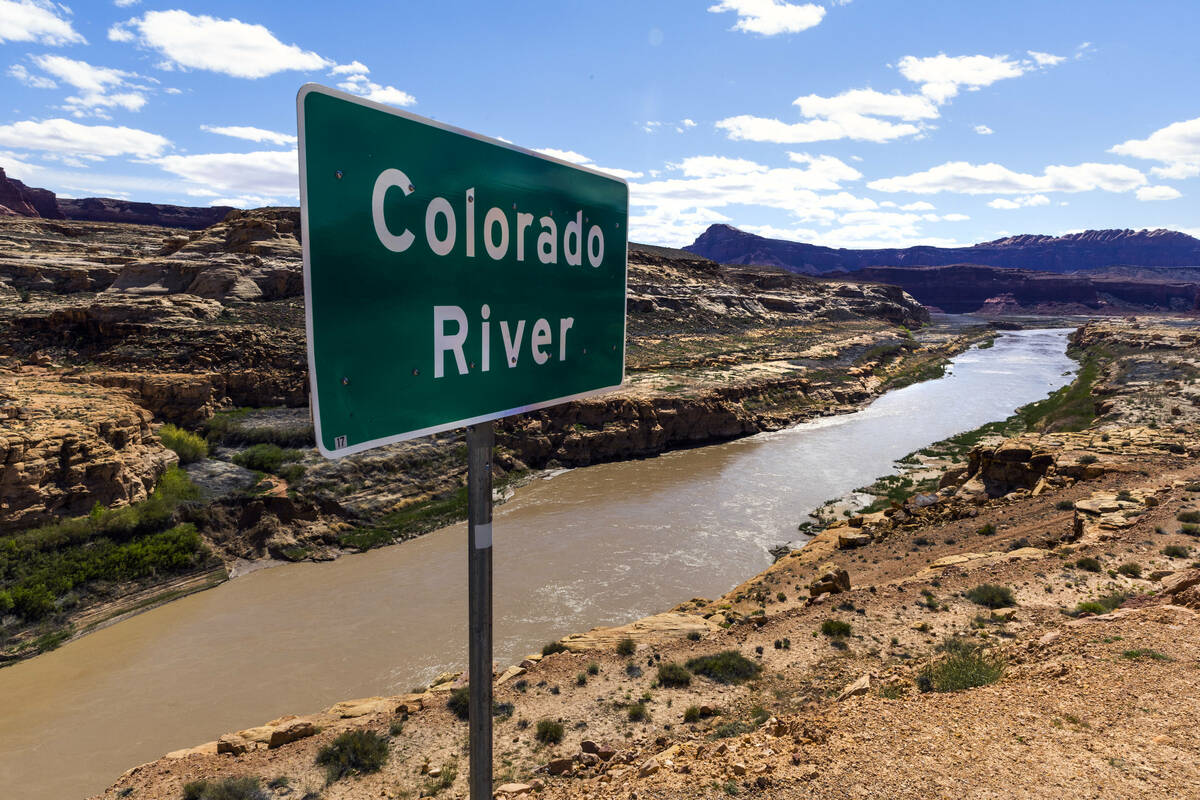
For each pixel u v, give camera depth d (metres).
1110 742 5.63
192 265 75.62
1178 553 18.17
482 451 2.57
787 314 158.50
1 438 29.80
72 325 56.94
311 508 38.66
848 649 15.82
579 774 11.37
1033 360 128.38
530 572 33.03
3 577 28.00
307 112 1.69
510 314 2.68
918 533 28.97
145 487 36.06
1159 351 96.19
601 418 58.91
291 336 59.94
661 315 124.31
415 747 13.80
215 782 12.79
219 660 25.80
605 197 3.34
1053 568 18.91
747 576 32.72
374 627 28.28
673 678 15.36
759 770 5.93
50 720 22.20
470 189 2.38
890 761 5.67
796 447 62.38
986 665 9.70
